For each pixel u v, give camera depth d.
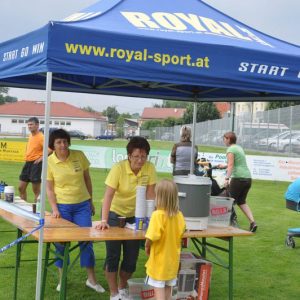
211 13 5.89
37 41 4.33
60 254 5.03
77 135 74.44
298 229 8.80
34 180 10.38
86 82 7.41
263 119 28.31
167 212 4.62
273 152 26.78
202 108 59.16
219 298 6.09
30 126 10.37
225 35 5.17
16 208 6.01
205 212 5.21
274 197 16.08
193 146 8.04
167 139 57.12
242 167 9.72
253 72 4.73
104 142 54.41
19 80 6.96
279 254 8.30
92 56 4.20
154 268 4.67
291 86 4.89
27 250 7.87
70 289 6.14
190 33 4.88
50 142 5.79
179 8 5.72
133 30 4.54
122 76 4.29
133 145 5.29
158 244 4.65
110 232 4.96
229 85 4.64
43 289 5.22
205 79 4.56
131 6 5.35
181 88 7.95
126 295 5.40
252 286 6.61
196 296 5.44
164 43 4.40
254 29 5.94
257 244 9.00
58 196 5.82
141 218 5.09
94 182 18.92
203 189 5.16
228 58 4.63
